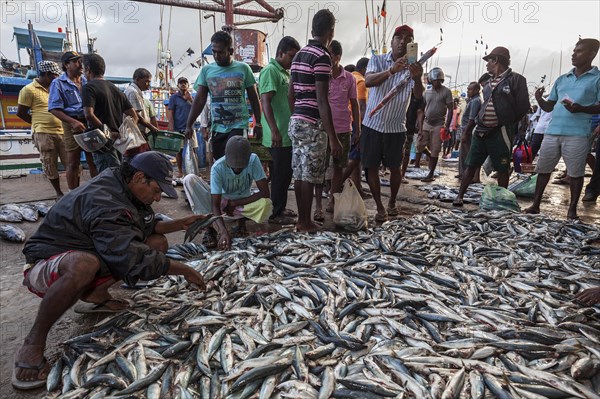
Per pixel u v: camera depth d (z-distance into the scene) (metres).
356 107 5.89
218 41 4.88
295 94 4.39
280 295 2.94
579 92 5.14
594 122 7.80
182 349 2.28
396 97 5.05
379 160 5.34
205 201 4.52
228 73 5.03
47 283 2.30
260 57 14.74
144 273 2.38
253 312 2.69
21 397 2.03
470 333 2.42
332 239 4.22
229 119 5.16
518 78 5.62
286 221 5.35
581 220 5.72
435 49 4.70
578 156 5.31
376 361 2.17
